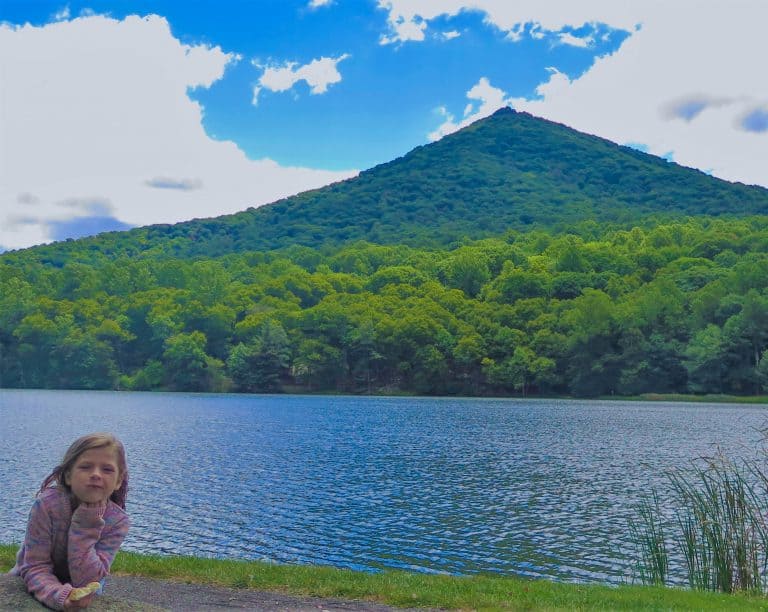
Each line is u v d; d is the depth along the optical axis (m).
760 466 39.72
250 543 24.52
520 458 47.84
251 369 144.00
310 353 141.12
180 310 160.25
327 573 14.80
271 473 40.03
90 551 5.04
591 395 125.56
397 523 27.59
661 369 120.50
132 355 160.12
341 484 36.56
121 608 5.48
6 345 156.12
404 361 140.25
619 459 47.47
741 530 16.03
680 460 46.72
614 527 27.14
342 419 81.19
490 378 130.88
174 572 14.63
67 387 151.25
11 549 16.22
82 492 5.00
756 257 160.38
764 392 115.81
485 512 29.80
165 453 48.88
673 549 23.66
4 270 196.88
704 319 125.12
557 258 194.12
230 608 11.81
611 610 11.96
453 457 48.16
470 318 146.88
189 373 146.50
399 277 192.75
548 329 132.88
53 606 4.89
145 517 28.27
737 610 12.45
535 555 23.28
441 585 14.01
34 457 45.44
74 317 162.50
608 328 123.50
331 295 175.38
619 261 178.00
